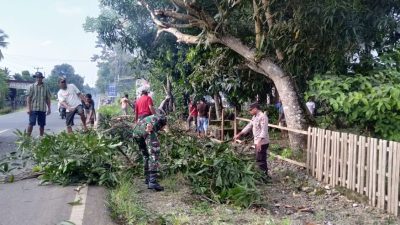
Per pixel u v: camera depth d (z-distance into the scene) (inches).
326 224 220.4
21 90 1807.3
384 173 245.3
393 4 382.3
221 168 265.1
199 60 534.6
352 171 273.0
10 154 296.2
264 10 381.4
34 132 529.3
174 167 284.5
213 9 453.7
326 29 354.3
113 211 201.3
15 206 203.2
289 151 371.2
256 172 294.8
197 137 369.4
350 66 399.2
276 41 382.9
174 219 193.6
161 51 698.8
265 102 563.2
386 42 414.0
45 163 262.7
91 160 255.8
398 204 236.2
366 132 338.6
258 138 314.7
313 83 353.4
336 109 311.4
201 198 247.9
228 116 644.7
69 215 190.2
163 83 880.3
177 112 829.2
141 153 300.5
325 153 302.2
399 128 310.8
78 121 801.6
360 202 262.1
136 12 676.7
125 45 716.7
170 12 425.1
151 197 240.1
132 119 511.5
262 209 239.3
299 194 285.0
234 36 429.1
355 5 346.0
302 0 350.3
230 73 500.7
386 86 315.9
